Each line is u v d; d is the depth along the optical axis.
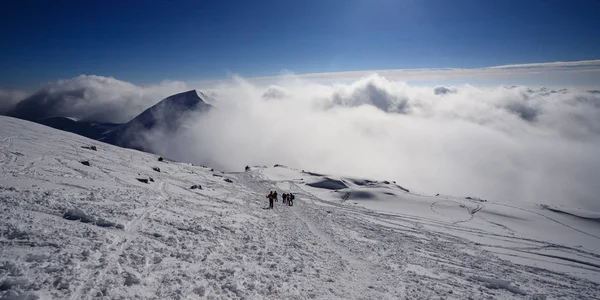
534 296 14.67
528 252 29.78
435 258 21.36
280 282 10.98
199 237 14.05
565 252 31.89
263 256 13.87
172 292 8.05
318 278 12.56
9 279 6.64
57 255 8.29
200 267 10.42
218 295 8.70
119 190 20.86
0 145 27.77
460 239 32.66
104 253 9.23
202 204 24.78
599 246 39.97
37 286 6.65
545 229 49.75
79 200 15.37
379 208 55.47
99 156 37.66
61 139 42.78
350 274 14.20
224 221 19.62
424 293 12.87
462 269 18.91
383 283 13.56
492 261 23.19
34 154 27.06
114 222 12.59
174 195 26.11
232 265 11.52
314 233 23.97
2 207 11.66
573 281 20.11
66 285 6.98
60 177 20.38
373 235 27.89
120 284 7.63
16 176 17.95
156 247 11.04
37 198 13.84
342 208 48.97
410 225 38.62
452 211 56.91
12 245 8.48
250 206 31.53
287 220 27.92
